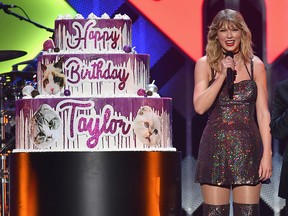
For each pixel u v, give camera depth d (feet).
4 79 78.48
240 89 52.75
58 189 56.03
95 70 57.93
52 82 58.39
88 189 55.88
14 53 77.77
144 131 57.72
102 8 87.30
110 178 56.08
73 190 55.93
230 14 52.80
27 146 58.13
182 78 86.33
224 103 52.80
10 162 59.11
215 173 52.60
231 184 52.65
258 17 85.56
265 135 53.11
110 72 58.08
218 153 52.65
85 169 55.93
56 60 58.23
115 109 57.00
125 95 58.03
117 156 56.18
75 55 57.98
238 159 52.44
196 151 85.92
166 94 86.43
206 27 86.22
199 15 86.22
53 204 56.13
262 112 53.31
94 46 59.16
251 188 52.70
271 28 85.51
